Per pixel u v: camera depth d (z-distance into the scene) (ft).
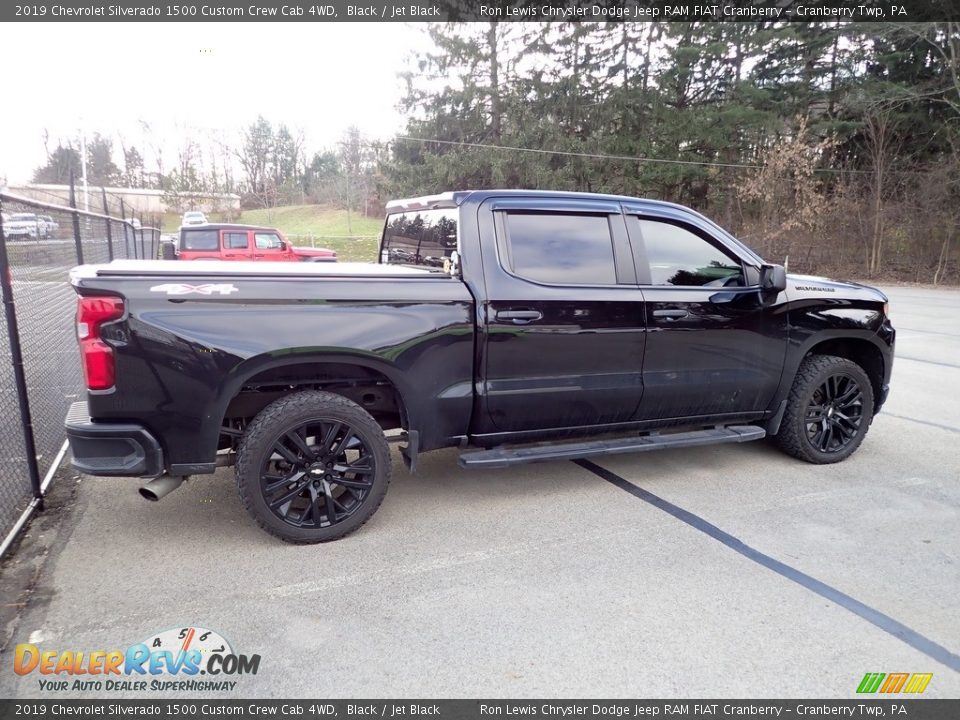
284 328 10.55
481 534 11.83
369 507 11.55
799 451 15.49
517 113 99.60
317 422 11.00
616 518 12.56
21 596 9.59
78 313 9.82
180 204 167.73
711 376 13.92
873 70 90.22
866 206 84.99
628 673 8.07
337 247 112.98
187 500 13.16
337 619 9.12
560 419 12.87
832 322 15.05
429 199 13.56
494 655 8.39
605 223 13.10
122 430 9.98
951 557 11.08
